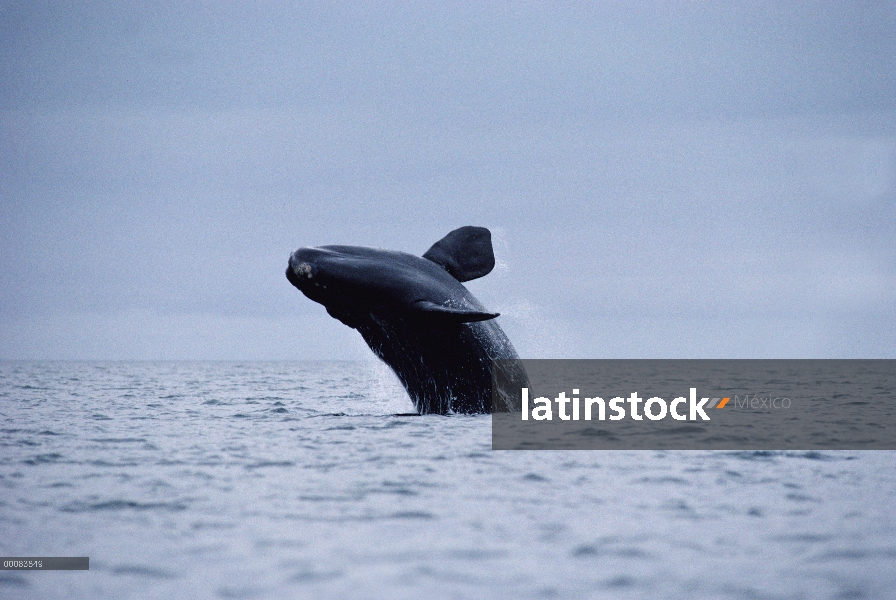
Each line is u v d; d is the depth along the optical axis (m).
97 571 36.78
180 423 84.19
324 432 73.25
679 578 35.69
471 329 74.31
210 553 38.97
